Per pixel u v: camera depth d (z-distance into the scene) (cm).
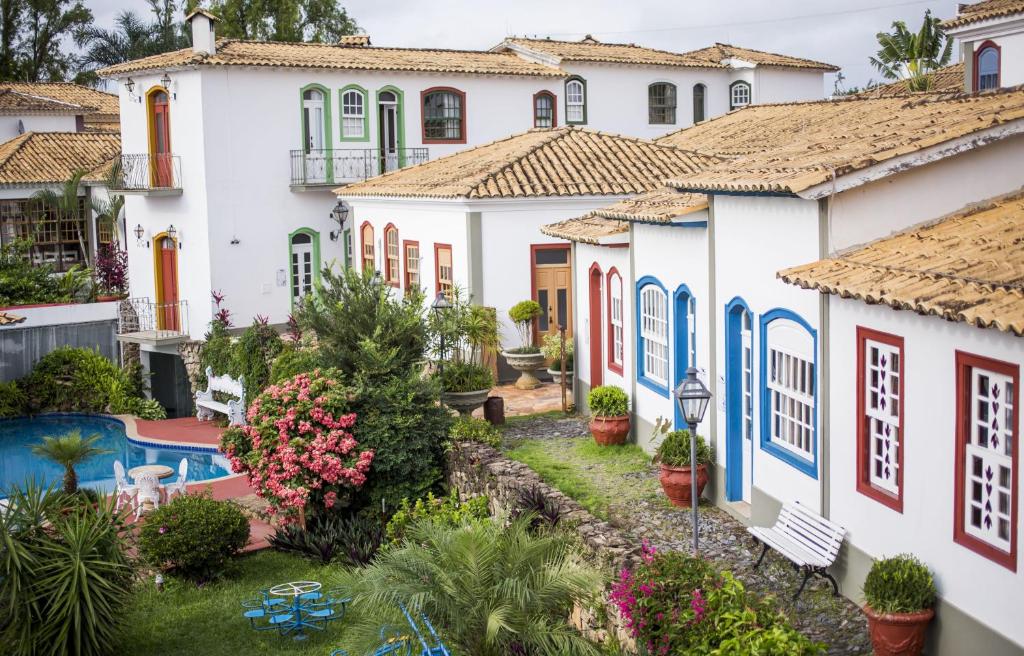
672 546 1334
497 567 1044
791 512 1245
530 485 1483
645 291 1755
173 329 3291
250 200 3195
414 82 3425
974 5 2741
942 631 998
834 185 1141
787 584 1212
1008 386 921
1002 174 1219
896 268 1066
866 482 1118
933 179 1193
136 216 3419
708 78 4100
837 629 1096
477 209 2406
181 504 1572
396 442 1723
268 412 1722
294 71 3216
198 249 3175
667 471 1471
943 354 985
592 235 1870
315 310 1988
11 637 1198
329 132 3300
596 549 1201
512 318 2359
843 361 1142
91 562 1270
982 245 1070
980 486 966
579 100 3806
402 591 1019
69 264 3878
